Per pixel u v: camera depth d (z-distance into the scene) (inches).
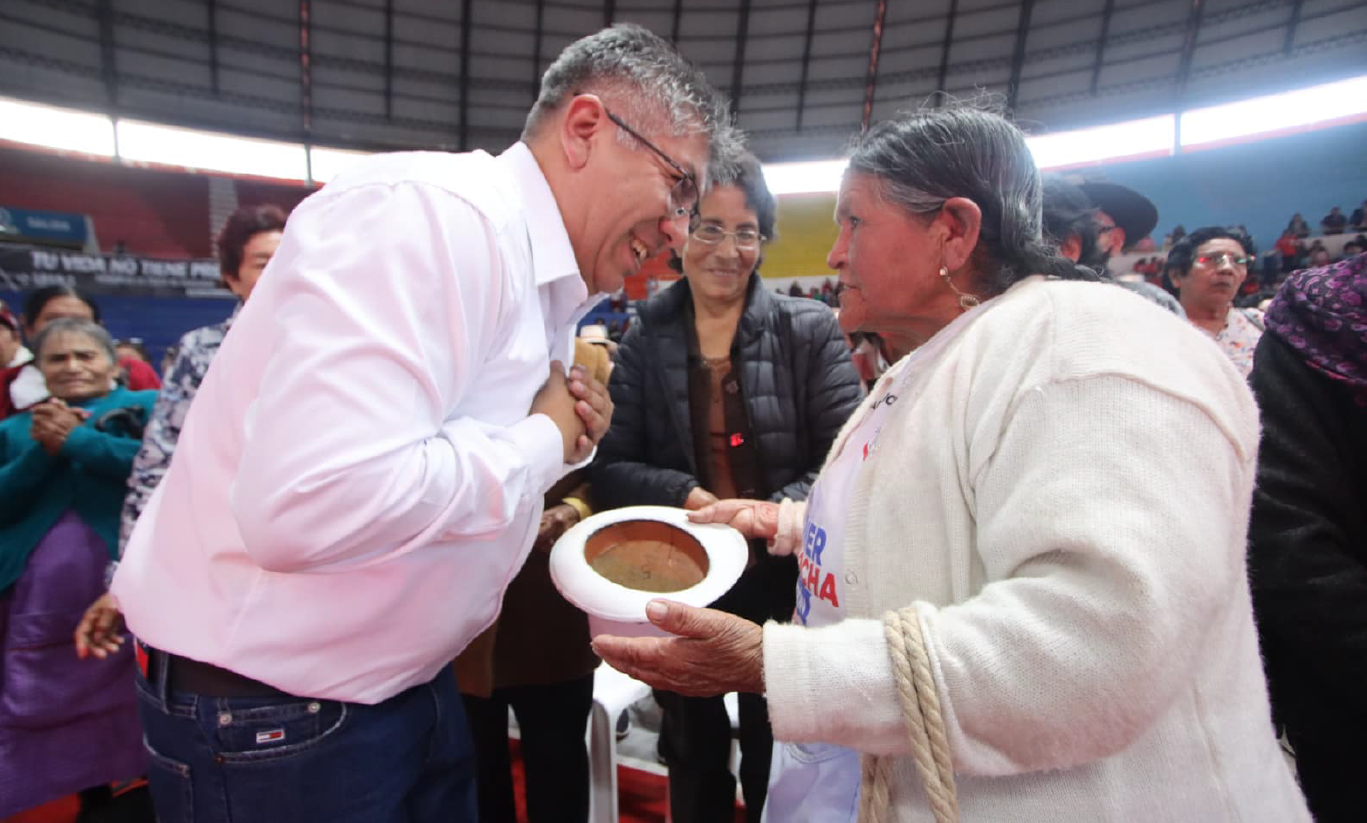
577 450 33.5
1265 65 384.5
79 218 402.9
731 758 75.9
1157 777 23.5
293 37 443.8
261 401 23.8
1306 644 32.8
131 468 68.5
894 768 27.0
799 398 60.5
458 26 474.9
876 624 24.3
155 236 427.8
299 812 31.5
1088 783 23.7
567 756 58.9
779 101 495.8
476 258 26.2
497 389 30.0
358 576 29.3
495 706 58.6
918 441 27.0
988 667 21.3
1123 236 70.6
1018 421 23.1
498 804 59.9
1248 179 390.0
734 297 60.0
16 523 68.7
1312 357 34.4
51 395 74.6
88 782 71.9
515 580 54.9
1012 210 27.7
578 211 32.8
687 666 26.4
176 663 31.2
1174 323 24.1
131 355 157.1
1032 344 24.2
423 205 25.4
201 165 439.5
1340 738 34.9
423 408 24.8
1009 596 22.1
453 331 25.5
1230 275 89.7
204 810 31.4
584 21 483.8
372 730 32.9
